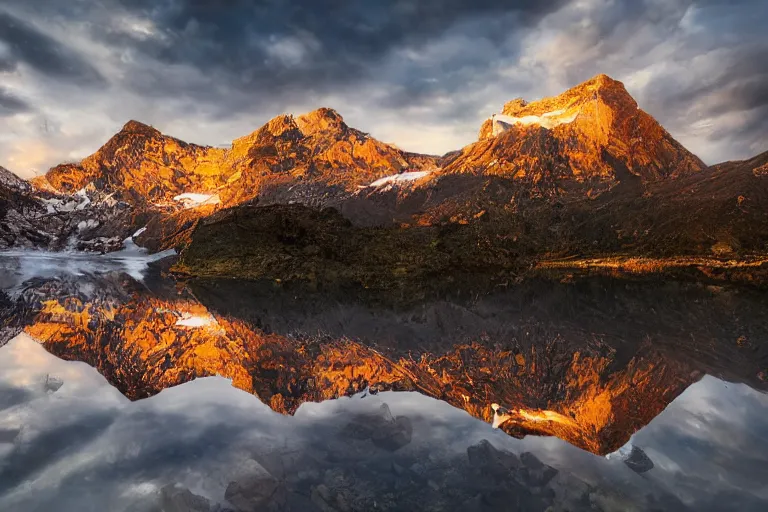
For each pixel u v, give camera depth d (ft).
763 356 17.51
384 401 11.55
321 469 7.52
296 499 6.56
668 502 6.44
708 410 10.86
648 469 7.63
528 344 20.52
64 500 6.24
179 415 10.00
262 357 17.80
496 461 7.86
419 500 6.63
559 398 12.06
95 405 10.61
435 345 20.44
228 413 10.23
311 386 13.03
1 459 7.50
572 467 7.62
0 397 11.24
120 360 16.96
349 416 10.24
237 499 6.45
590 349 19.21
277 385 13.01
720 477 7.20
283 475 7.26
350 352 18.88
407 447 8.47
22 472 7.11
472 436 9.14
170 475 7.06
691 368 15.71
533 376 14.82
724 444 8.55
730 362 16.65
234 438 8.70
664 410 10.88
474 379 14.25
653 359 17.19
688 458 7.93
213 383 13.05
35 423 9.32
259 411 10.46
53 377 13.62
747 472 7.45
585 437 9.07
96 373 14.28
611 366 16.20
